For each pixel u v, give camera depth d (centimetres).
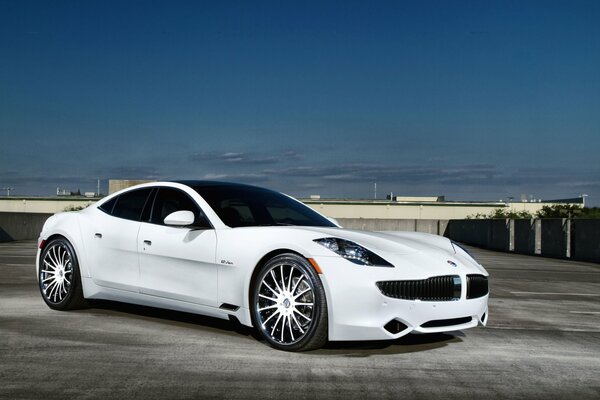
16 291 682
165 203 504
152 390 316
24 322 489
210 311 454
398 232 498
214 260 448
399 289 393
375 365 380
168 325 486
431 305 400
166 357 384
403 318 393
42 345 409
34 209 4094
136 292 499
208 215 470
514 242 2209
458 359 405
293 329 411
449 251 457
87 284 532
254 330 473
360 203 4334
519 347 452
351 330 389
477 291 432
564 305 713
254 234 436
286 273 418
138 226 505
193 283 462
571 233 1791
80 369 352
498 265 1415
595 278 1123
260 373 353
